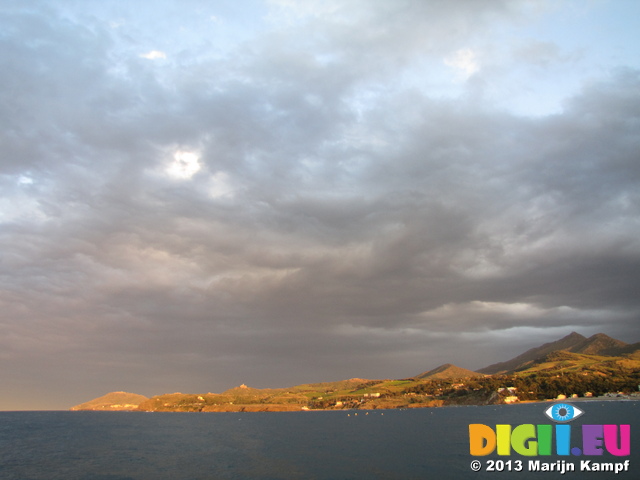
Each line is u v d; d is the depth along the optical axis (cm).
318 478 6681
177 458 9425
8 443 13775
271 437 14500
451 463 7606
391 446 10638
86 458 9744
